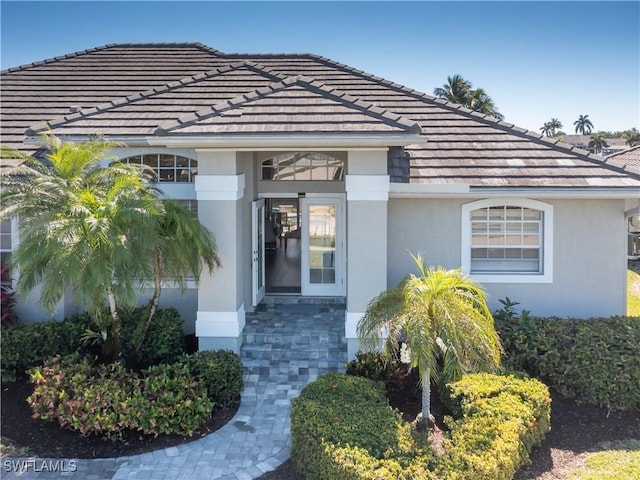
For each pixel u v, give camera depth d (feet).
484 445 24.64
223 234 40.04
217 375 33.94
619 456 27.94
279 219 82.28
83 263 29.78
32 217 31.89
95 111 45.78
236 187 39.75
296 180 51.29
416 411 33.01
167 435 30.55
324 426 25.88
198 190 39.73
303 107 40.78
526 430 26.94
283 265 67.72
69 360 34.63
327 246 52.70
